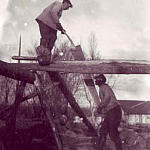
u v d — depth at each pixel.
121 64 5.50
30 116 13.27
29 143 6.28
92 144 7.04
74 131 9.52
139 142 7.77
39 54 5.46
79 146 6.77
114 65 5.51
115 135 5.77
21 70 5.71
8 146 5.81
